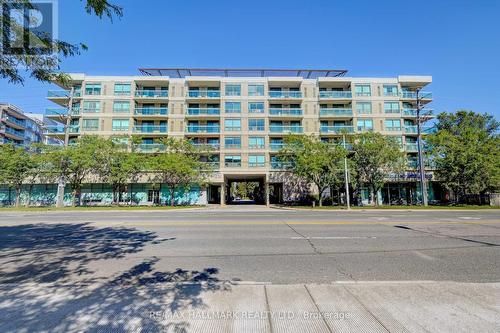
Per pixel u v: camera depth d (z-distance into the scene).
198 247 8.31
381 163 32.59
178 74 45.75
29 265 6.42
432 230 11.55
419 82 43.47
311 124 41.97
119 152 33.28
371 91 42.91
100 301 4.10
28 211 25.17
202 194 40.00
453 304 3.98
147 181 37.94
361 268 6.11
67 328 3.32
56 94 41.16
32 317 3.59
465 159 30.78
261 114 41.59
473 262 6.57
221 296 4.33
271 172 40.16
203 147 38.56
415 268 6.10
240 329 3.31
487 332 3.21
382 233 10.77
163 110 41.75
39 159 32.00
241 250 7.90
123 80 41.81
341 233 10.77
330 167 31.48
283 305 3.98
